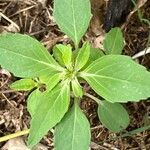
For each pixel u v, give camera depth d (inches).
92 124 11.5
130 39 12.1
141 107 11.5
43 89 10.9
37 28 12.3
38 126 8.3
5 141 11.3
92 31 12.2
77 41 9.2
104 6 12.4
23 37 8.5
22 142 11.3
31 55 8.6
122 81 7.9
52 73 8.7
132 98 7.8
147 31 12.1
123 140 11.4
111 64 8.0
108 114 9.6
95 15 12.3
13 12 12.5
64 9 9.0
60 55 8.8
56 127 8.8
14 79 11.8
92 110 11.6
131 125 11.4
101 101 9.7
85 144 8.5
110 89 8.0
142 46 11.9
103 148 11.3
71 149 8.5
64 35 12.1
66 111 8.5
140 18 11.7
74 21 9.1
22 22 12.4
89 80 8.3
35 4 12.5
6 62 8.4
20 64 8.5
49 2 12.5
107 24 12.0
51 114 8.4
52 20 12.3
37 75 8.6
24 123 11.5
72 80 8.8
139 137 11.4
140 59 11.8
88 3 9.0
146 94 7.7
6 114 11.6
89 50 8.5
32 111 9.3
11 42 8.5
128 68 7.8
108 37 10.2
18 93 11.7
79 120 8.8
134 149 11.4
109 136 11.4
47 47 12.0
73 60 9.1
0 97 11.7
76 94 8.7
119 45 10.2
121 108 9.7
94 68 8.3
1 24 12.3
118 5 11.2
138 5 12.1
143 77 7.7
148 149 11.3
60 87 8.7
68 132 8.7
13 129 11.5
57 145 8.6
